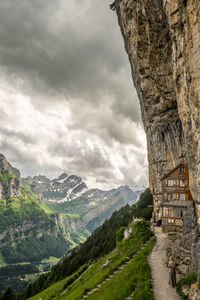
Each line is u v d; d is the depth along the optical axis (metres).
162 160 51.19
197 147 17.06
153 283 21.08
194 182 19.09
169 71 37.22
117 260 33.06
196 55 16.14
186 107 19.48
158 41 33.72
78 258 96.06
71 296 31.11
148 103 47.34
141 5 31.66
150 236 39.47
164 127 48.62
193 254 19.70
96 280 28.91
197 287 16.14
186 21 17.25
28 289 94.94
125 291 20.95
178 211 43.38
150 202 113.00
